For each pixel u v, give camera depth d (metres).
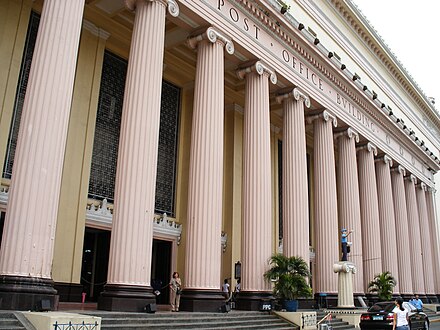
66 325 9.13
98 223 19.05
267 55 20.81
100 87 20.19
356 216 26.34
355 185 26.89
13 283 10.55
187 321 13.34
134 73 14.86
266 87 20.45
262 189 18.89
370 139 30.02
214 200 16.45
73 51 12.80
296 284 17.30
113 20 20.25
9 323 9.30
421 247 38.19
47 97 11.91
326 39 30.44
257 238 18.30
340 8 32.47
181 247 22.66
